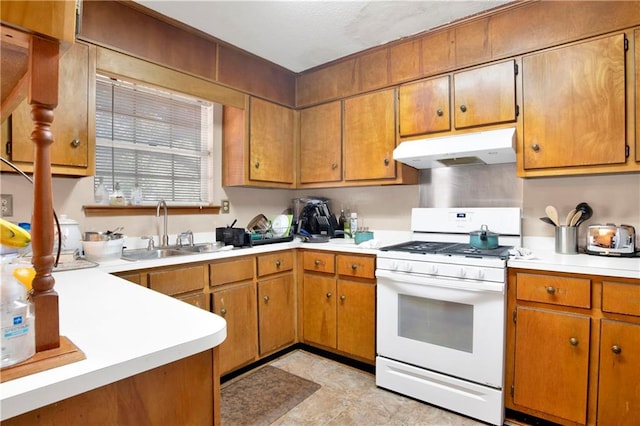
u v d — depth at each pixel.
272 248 2.51
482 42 2.14
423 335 2.01
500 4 2.03
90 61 1.86
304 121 3.04
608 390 1.55
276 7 2.04
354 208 3.06
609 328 1.54
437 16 2.15
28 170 1.68
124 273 1.74
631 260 1.72
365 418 1.85
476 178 2.47
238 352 2.28
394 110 2.51
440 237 2.51
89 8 1.86
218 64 2.48
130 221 2.29
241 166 2.69
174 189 2.62
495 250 2.01
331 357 2.59
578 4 1.86
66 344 0.66
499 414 1.75
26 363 0.58
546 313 1.69
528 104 2.00
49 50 0.62
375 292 2.28
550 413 1.69
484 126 2.14
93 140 1.87
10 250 1.25
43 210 0.63
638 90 1.72
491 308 1.78
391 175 2.53
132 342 0.70
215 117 2.79
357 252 2.35
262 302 2.44
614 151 1.78
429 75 2.35
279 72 2.94
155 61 2.13
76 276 1.40
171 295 1.92
